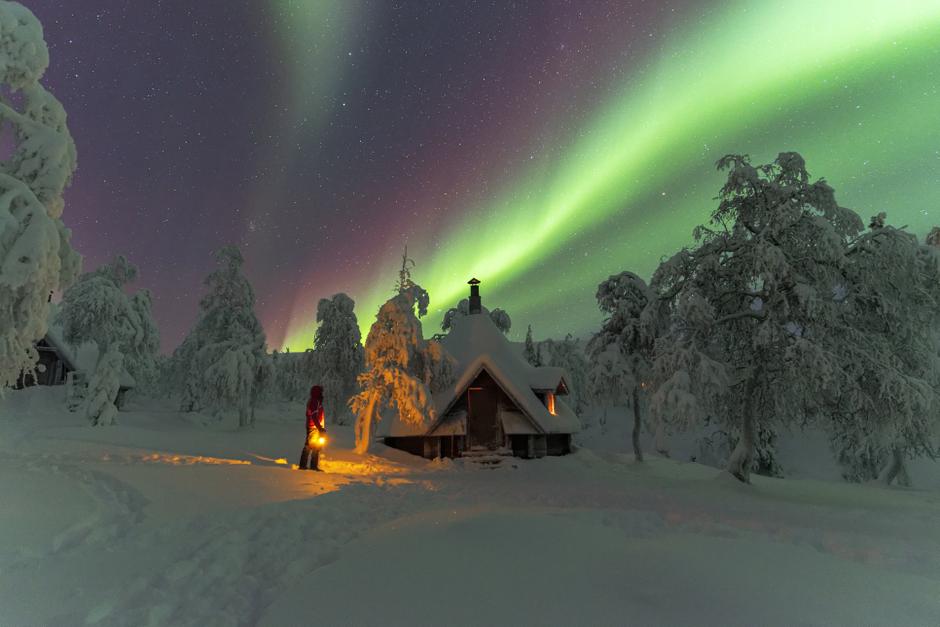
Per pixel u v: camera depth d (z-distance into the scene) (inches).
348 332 1216.2
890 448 868.0
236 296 1349.7
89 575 155.1
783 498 517.3
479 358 898.1
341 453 766.5
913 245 596.7
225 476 352.8
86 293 1262.3
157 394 1841.8
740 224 660.7
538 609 129.3
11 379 378.9
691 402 580.7
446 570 159.5
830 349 597.9
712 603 134.2
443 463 797.9
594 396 940.0
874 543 229.5
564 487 498.3
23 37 427.5
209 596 147.9
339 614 128.3
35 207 390.9
